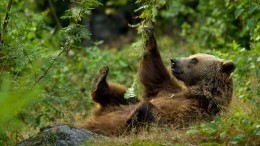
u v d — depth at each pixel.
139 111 10.72
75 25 10.61
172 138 9.55
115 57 19.69
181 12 23.66
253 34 13.26
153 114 10.77
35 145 9.17
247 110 10.50
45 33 18.48
